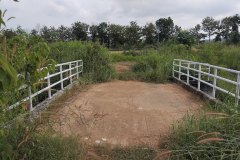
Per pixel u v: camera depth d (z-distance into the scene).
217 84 11.19
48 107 6.86
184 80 14.95
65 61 14.98
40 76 4.20
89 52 17.22
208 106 7.89
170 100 10.18
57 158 4.46
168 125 6.82
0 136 3.49
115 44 55.84
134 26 54.25
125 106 9.03
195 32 70.81
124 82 15.77
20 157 4.19
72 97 10.55
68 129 6.21
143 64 19.67
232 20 70.38
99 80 15.95
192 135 5.00
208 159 4.25
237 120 4.70
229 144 4.07
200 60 22.47
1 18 2.57
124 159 4.95
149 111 8.36
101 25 55.97
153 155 4.95
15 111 4.32
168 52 23.89
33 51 4.12
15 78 2.30
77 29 52.03
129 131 6.44
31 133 4.33
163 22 64.75
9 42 3.98
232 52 26.16
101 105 9.13
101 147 5.45
